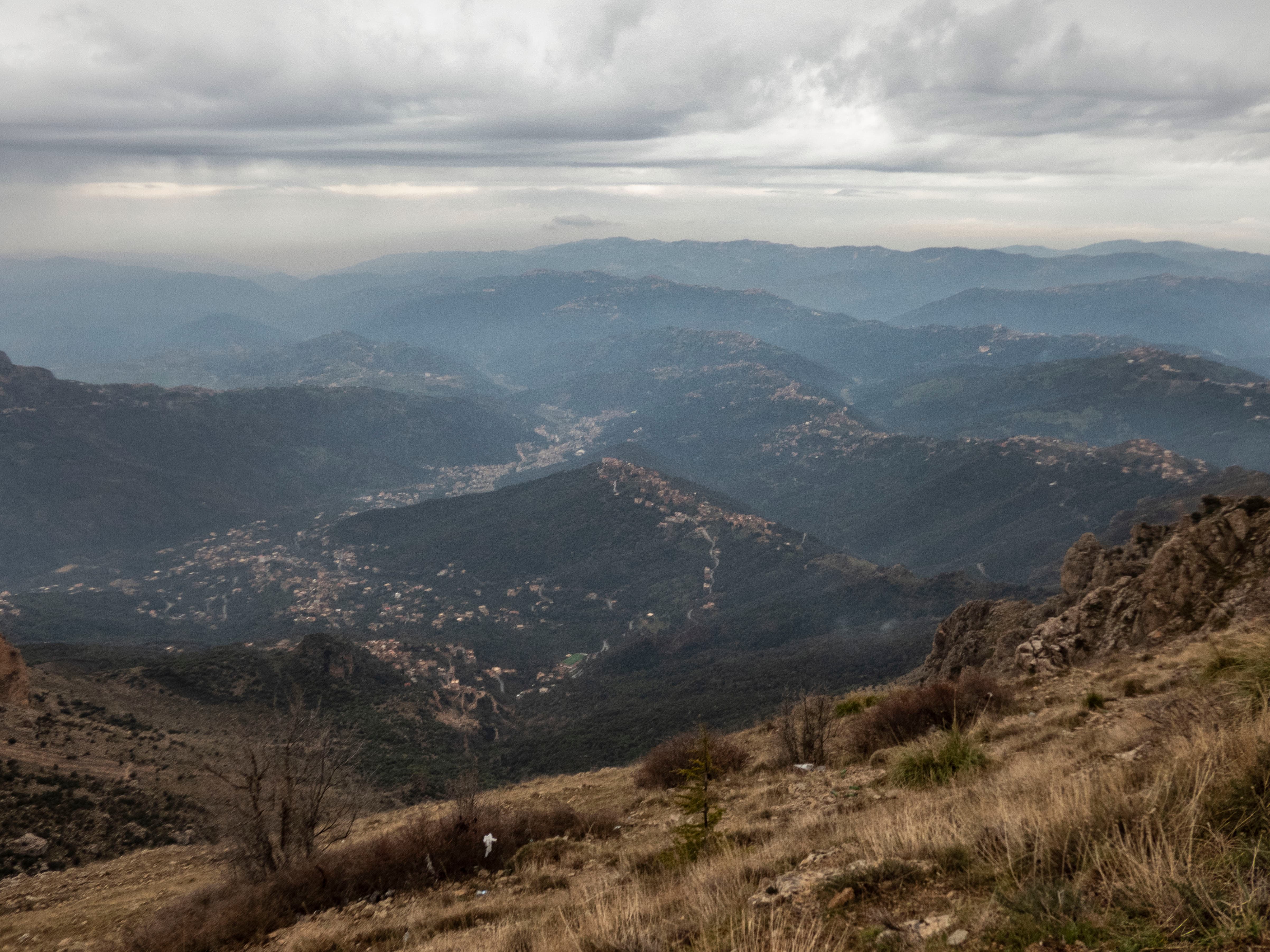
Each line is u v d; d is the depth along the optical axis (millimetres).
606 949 6230
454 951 8500
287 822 15797
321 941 10930
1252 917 3639
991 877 5227
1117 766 6938
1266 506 23703
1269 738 5363
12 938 18016
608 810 18375
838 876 6000
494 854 14711
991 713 16578
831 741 20594
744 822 12680
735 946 5137
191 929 13125
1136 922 4035
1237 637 13227
